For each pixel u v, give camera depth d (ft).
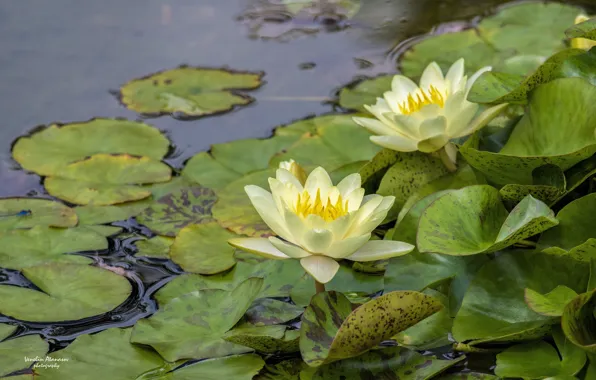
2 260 5.31
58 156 5.71
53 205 5.49
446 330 5.02
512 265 5.01
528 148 5.18
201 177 5.62
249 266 5.26
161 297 5.18
